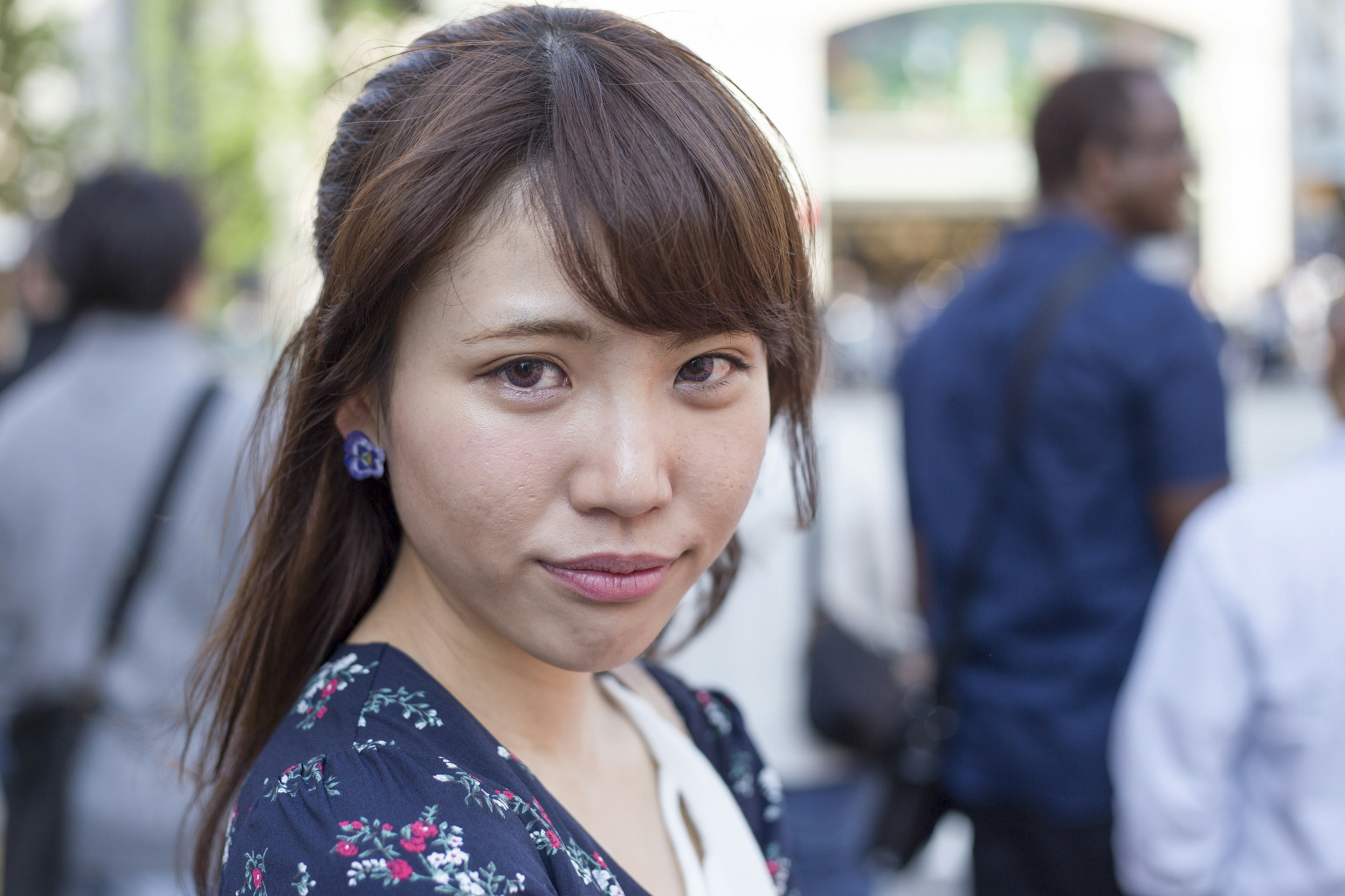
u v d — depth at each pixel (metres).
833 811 2.18
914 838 2.11
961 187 21.11
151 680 1.78
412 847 0.64
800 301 0.79
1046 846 1.98
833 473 2.22
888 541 2.32
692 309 0.66
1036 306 2.02
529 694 0.82
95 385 1.84
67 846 1.73
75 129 4.12
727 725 1.02
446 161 0.66
